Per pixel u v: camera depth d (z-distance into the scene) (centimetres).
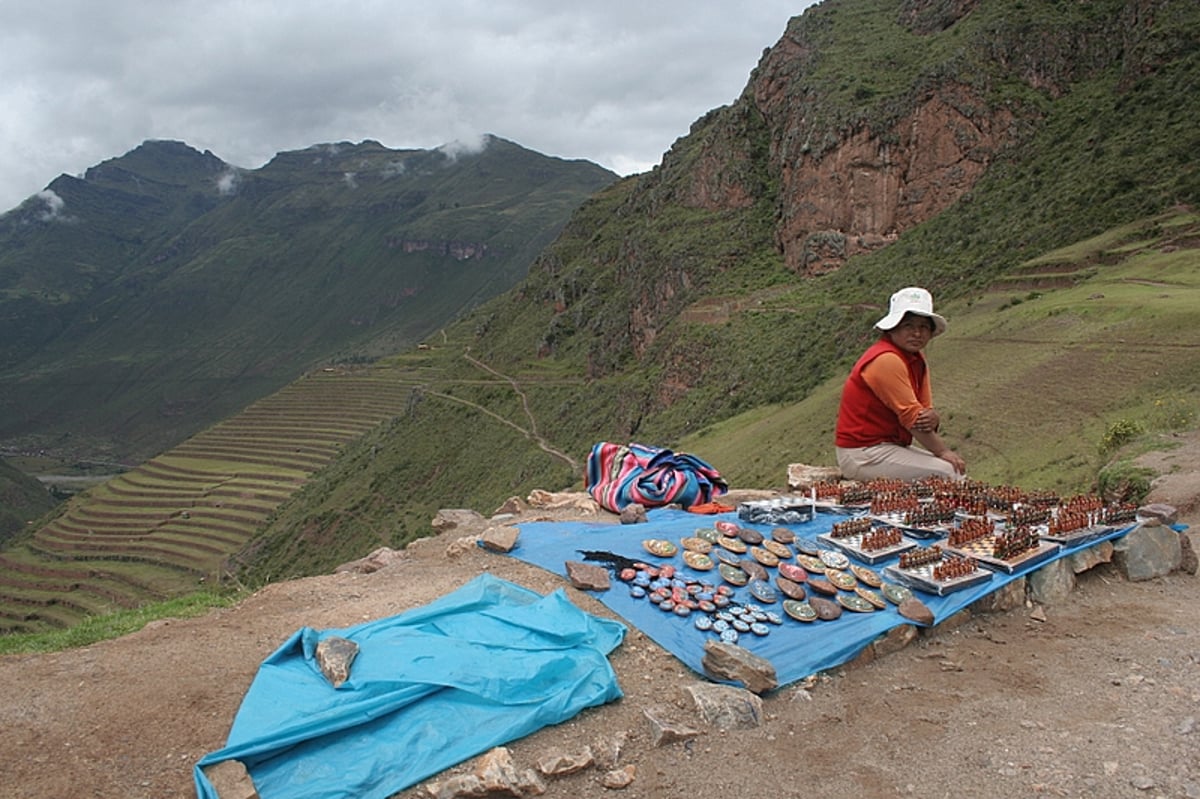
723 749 583
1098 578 921
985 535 897
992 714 629
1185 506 1330
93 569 9938
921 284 7156
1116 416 3080
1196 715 607
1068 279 5550
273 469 13575
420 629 692
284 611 805
